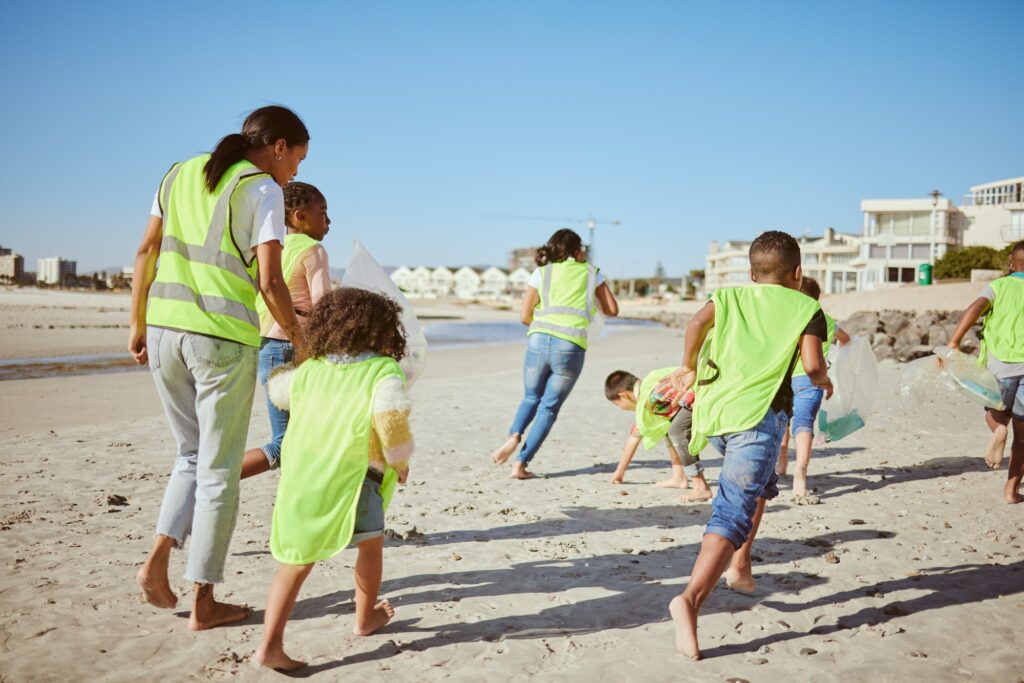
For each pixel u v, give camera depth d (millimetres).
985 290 5324
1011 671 2785
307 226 4152
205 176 3111
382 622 3145
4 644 2928
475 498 5418
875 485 5828
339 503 2740
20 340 23844
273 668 2758
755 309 3215
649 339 32594
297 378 2916
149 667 2762
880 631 3152
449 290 195375
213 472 3066
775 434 3082
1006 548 4270
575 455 7152
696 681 2713
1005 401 5242
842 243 85688
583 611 3379
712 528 3000
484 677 2734
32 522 4582
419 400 11125
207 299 3023
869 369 5781
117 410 9805
